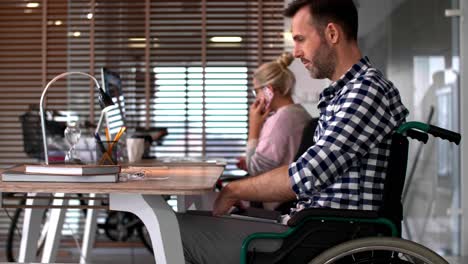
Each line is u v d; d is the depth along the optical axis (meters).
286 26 5.44
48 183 1.83
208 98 5.46
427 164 4.27
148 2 5.43
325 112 2.13
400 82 4.39
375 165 2.00
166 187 1.76
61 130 4.60
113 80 3.45
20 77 5.47
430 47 4.25
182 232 2.14
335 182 2.01
